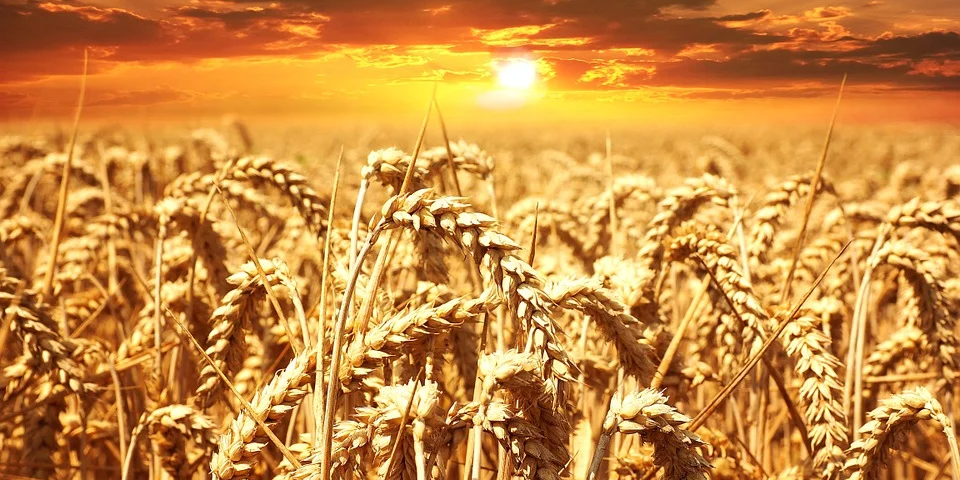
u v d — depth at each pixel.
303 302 4.47
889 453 2.69
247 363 3.86
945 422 2.48
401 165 2.38
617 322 2.34
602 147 22.70
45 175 8.77
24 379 3.45
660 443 2.09
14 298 3.27
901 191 10.91
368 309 2.10
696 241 3.25
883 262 3.77
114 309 5.04
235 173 3.68
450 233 1.98
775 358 4.02
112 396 4.78
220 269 4.00
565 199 8.98
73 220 7.12
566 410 2.27
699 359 4.29
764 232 4.41
